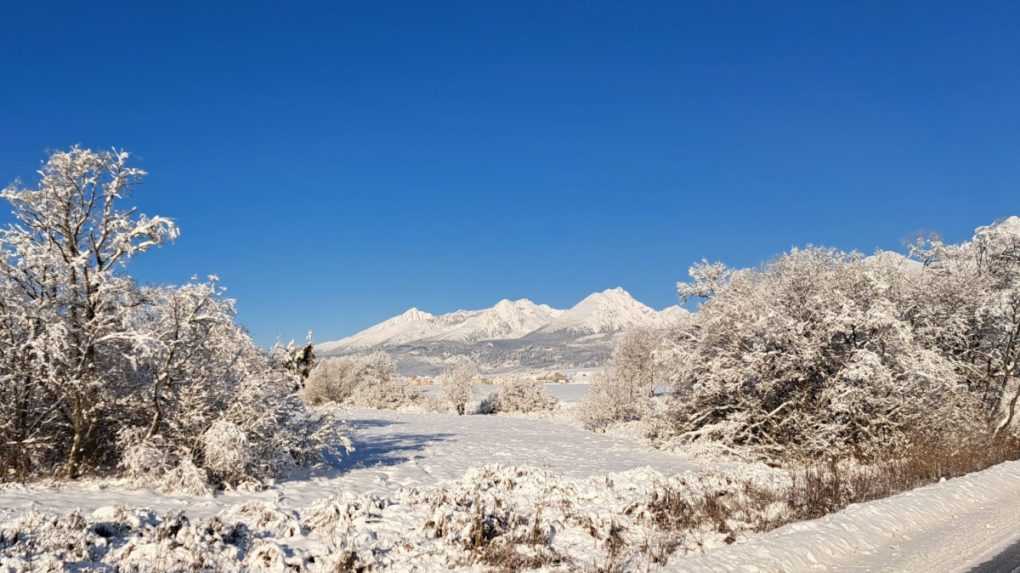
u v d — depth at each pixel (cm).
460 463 1845
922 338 2370
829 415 2073
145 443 1287
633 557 910
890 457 1905
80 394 1310
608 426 3183
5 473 1249
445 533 958
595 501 1241
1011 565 830
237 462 1330
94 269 1375
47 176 1319
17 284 1309
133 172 1380
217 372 1442
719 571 787
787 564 820
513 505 1154
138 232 1371
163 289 1409
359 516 1005
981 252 2673
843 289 2153
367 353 5344
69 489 1213
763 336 2139
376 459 1864
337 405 4559
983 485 1383
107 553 771
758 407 2133
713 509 1192
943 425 2069
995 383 2472
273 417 1438
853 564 841
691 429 2328
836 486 1312
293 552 836
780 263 2277
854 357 2009
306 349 1762
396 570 819
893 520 1052
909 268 2634
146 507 1102
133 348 1289
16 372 1291
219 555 799
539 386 4572
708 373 2216
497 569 845
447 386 4509
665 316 3291
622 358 3328
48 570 684
